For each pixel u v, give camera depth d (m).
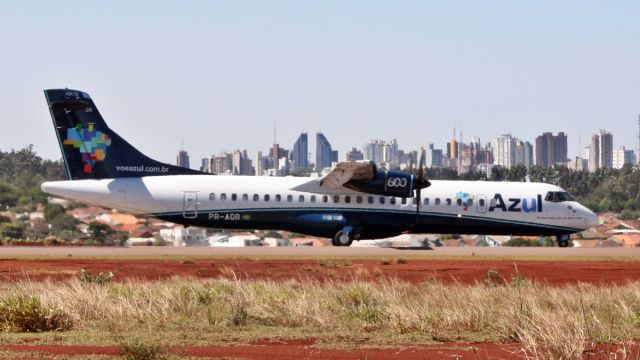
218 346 56.66
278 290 83.06
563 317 63.34
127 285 88.00
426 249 152.38
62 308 67.81
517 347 56.59
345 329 66.12
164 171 156.62
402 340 60.19
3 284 90.50
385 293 81.88
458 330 65.38
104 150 153.62
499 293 80.75
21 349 54.47
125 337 60.62
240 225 156.00
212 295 81.31
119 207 152.75
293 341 59.78
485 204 161.50
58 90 151.62
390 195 154.50
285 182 157.75
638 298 78.12
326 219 156.75
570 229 164.12
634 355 52.75
